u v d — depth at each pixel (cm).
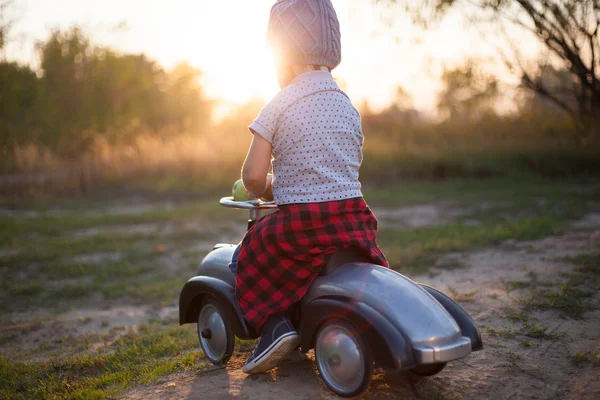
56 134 1499
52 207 1159
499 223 757
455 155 1519
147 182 1366
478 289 418
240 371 282
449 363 283
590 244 527
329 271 242
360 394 229
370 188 1327
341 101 247
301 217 234
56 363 343
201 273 294
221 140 1574
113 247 745
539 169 1360
